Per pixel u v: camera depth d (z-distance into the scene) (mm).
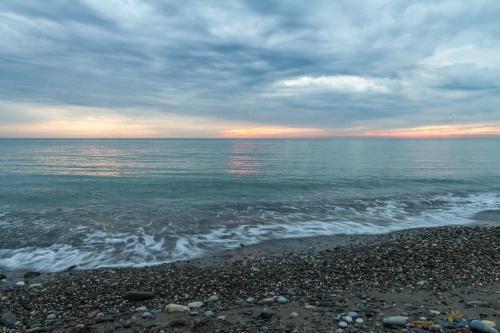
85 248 11141
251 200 20094
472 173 35156
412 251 10297
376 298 6281
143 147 108375
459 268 8367
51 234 12555
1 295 7344
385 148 99375
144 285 7879
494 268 8281
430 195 22531
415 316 5164
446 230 13375
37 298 7129
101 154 68188
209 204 18719
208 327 4977
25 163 45188
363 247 11141
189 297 7031
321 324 4961
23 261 9969
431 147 105938
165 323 5266
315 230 13758
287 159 55406
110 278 8445
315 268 8914
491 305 5602
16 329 5469
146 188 24406
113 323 5414
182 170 37219
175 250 11055
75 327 5176
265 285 7672
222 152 78750
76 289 7676
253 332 4730
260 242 12023
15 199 19875
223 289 7488
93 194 21844
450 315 5082
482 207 19016
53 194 21641
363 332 4605
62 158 55625
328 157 60469
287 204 18938
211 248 11305
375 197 21516
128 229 13344
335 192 23578
